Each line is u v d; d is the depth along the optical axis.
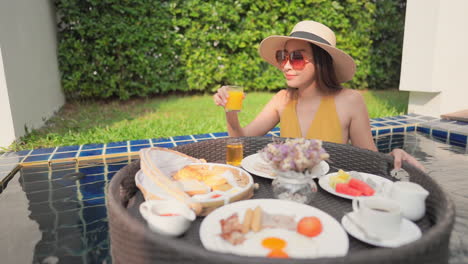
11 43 4.22
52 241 1.61
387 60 8.51
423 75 5.23
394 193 1.28
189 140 3.84
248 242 1.02
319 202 1.41
